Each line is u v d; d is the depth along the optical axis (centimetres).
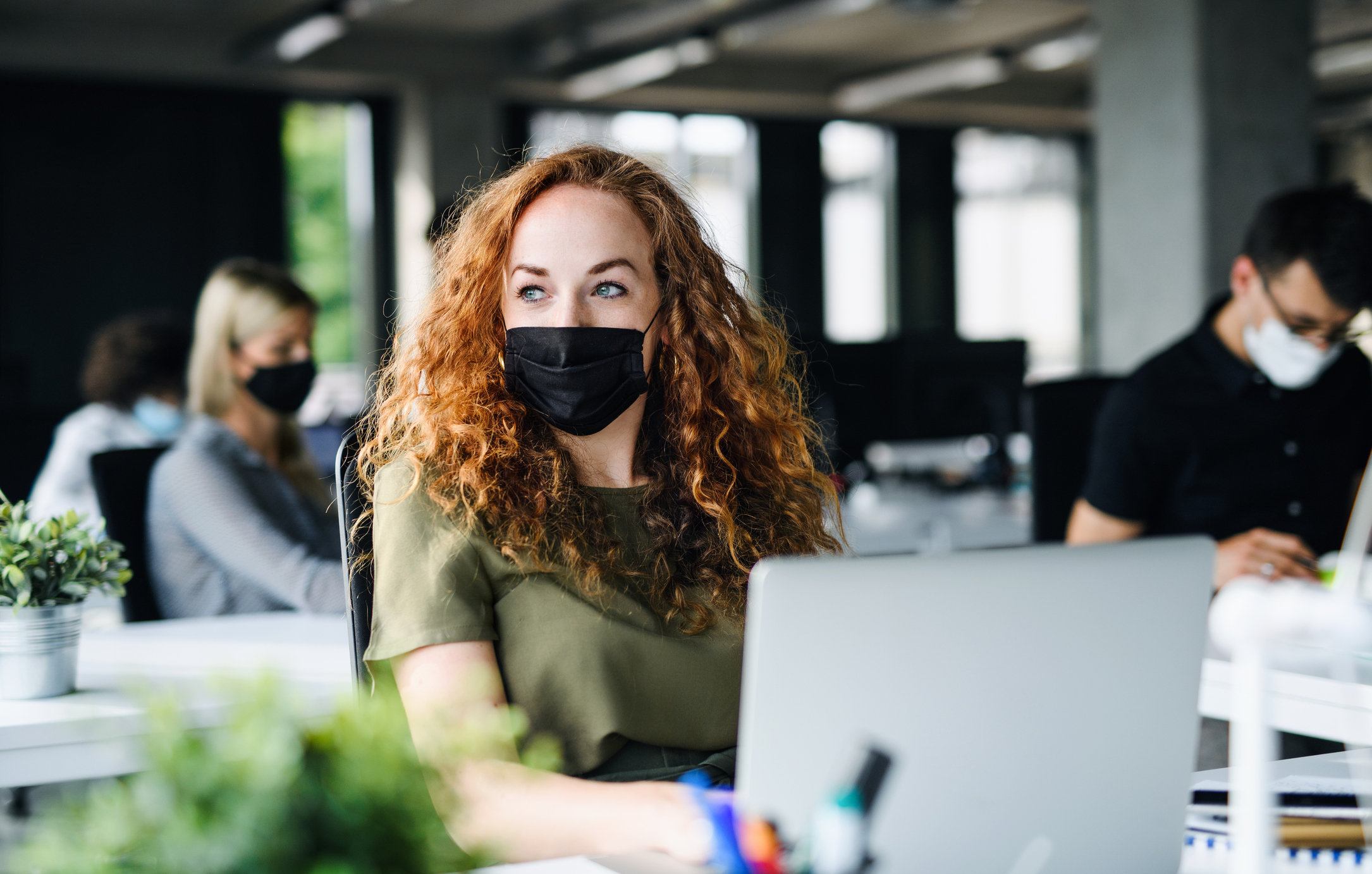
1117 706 92
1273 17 563
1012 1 768
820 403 389
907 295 980
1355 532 136
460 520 129
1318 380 237
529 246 141
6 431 392
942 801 88
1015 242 1016
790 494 156
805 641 84
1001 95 969
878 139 974
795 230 948
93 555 170
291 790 59
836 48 873
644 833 108
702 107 918
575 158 149
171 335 378
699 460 146
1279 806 120
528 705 126
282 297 246
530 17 777
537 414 142
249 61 748
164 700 63
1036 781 91
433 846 63
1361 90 1015
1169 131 558
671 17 682
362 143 834
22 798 207
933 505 382
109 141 752
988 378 446
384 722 64
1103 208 589
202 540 233
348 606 134
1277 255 218
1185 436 238
